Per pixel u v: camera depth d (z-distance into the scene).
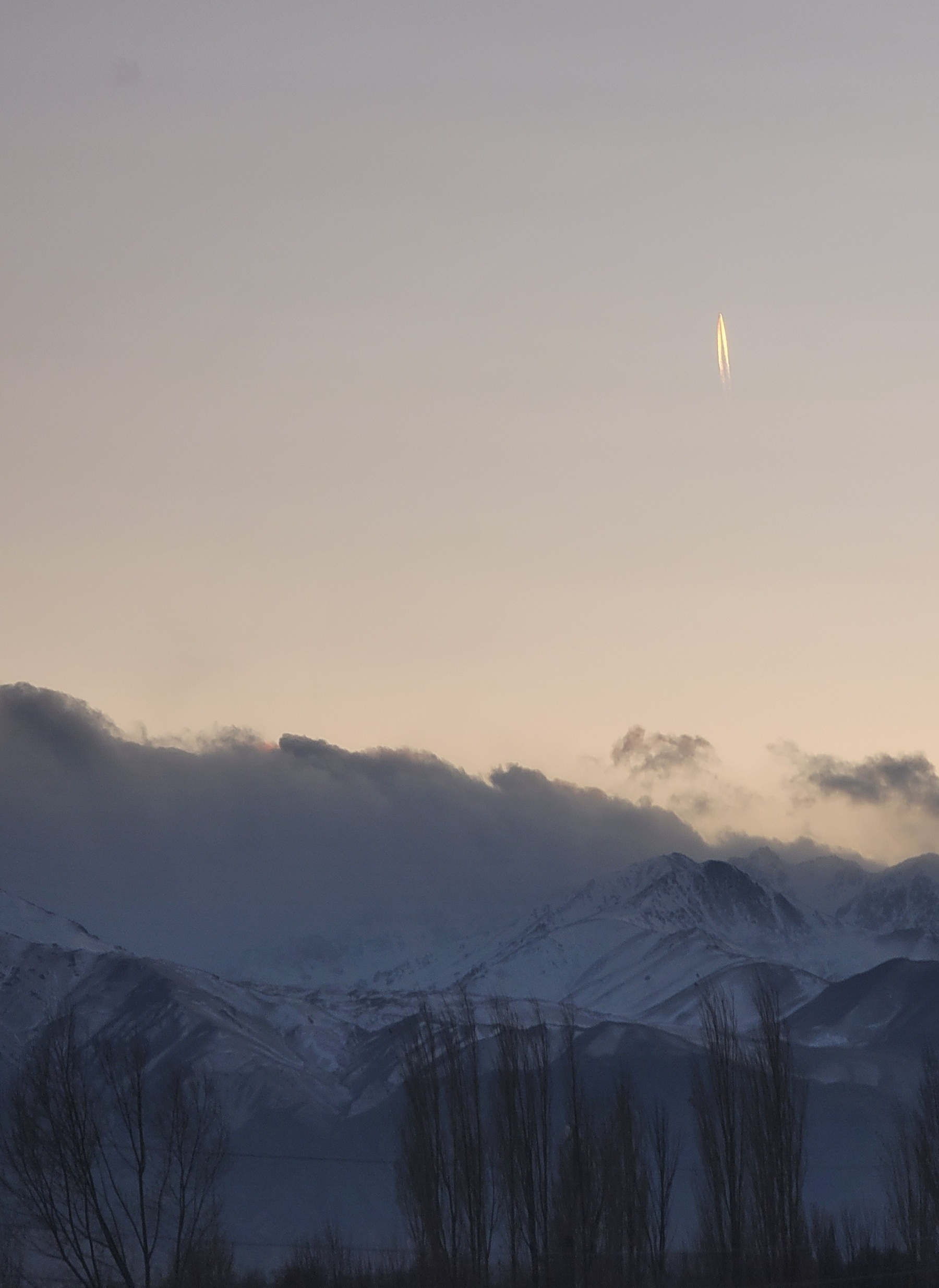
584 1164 103.06
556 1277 99.62
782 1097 101.12
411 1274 100.19
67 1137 78.88
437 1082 103.56
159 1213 82.50
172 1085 93.06
